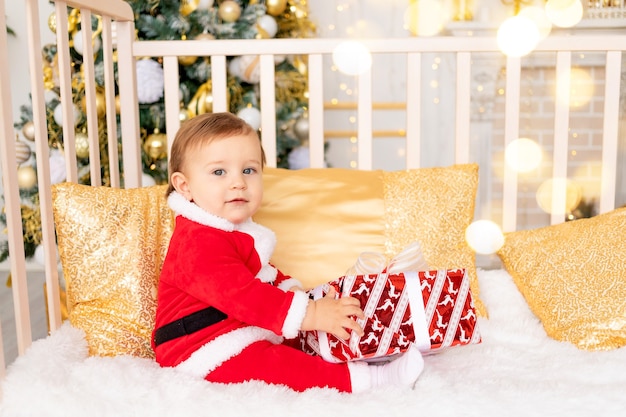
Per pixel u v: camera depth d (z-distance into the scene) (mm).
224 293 991
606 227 1320
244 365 975
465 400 873
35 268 2873
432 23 2980
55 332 1090
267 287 993
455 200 1353
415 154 1557
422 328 990
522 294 1359
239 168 1078
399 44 1525
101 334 1107
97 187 1225
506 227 1574
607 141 1526
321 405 861
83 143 2139
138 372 957
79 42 2104
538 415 855
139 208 1224
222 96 1563
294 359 977
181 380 931
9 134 990
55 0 1207
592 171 2986
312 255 1280
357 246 1295
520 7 2912
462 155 1556
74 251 1158
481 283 1398
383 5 3000
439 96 3041
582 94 2930
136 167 1564
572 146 2980
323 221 1308
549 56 2906
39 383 892
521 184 3020
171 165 1141
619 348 1123
